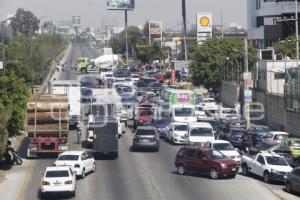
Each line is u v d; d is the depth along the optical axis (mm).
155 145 110125
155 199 72438
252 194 75562
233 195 74938
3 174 88500
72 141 120750
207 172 85625
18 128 105125
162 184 81438
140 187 79500
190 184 81562
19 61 181500
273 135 106438
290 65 167500
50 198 73500
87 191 76938
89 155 90125
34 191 77625
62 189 72812
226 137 116938
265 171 82875
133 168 93688
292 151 94938
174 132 120562
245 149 108875
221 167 84375
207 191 77125
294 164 89312
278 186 80875
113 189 78188
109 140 102375
